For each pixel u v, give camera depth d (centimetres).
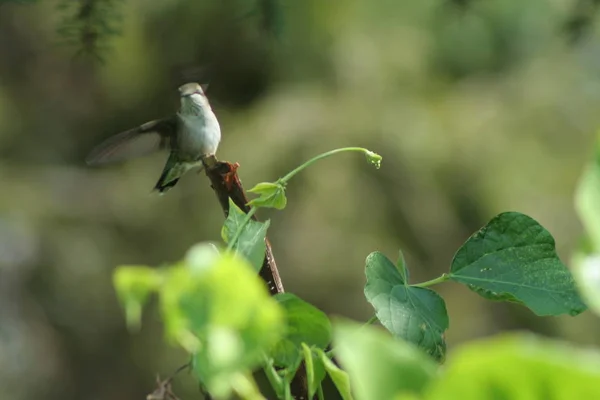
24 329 1230
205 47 1123
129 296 123
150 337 1224
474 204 1174
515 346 95
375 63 1220
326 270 1119
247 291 110
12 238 1252
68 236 1269
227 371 111
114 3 414
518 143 1201
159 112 1301
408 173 1168
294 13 1166
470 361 96
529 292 196
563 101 1217
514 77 1216
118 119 1345
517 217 203
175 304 112
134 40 1173
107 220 1275
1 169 1334
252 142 1166
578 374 94
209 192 1238
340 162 1165
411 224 1159
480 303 1133
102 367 1229
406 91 1222
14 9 1320
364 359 111
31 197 1300
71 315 1240
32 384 1220
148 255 1233
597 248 101
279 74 1199
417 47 1217
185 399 1019
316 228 1132
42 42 1367
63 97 1383
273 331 111
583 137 1211
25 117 1388
